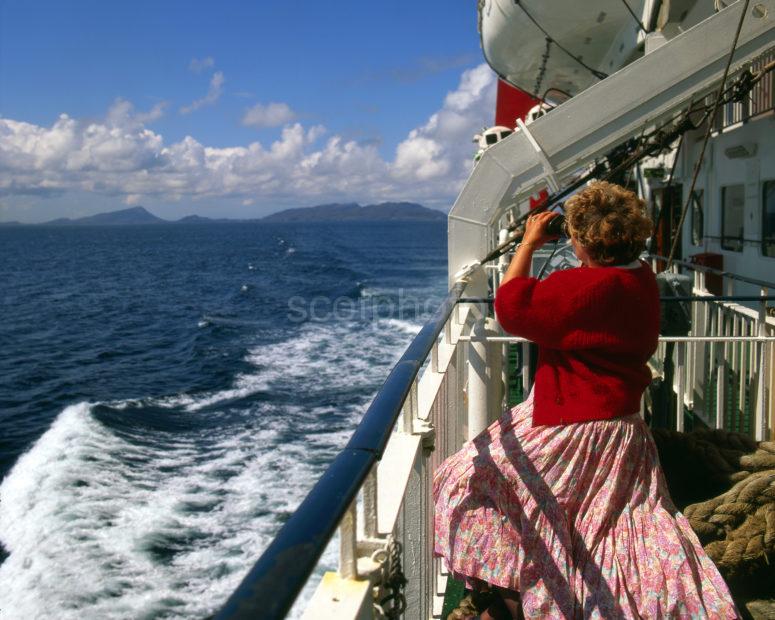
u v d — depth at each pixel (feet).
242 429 64.18
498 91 51.19
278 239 619.67
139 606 35.12
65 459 56.34
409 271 260.62
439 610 9.53
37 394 86.38
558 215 7.48
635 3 25.46
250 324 133.80
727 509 9.69
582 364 7.20
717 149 33.12
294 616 26.14
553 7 28.50
